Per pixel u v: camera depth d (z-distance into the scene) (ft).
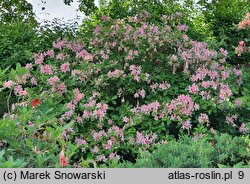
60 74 20.20
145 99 19.99
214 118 19.89
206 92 18.86
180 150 11.81
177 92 19.48
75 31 27.27
